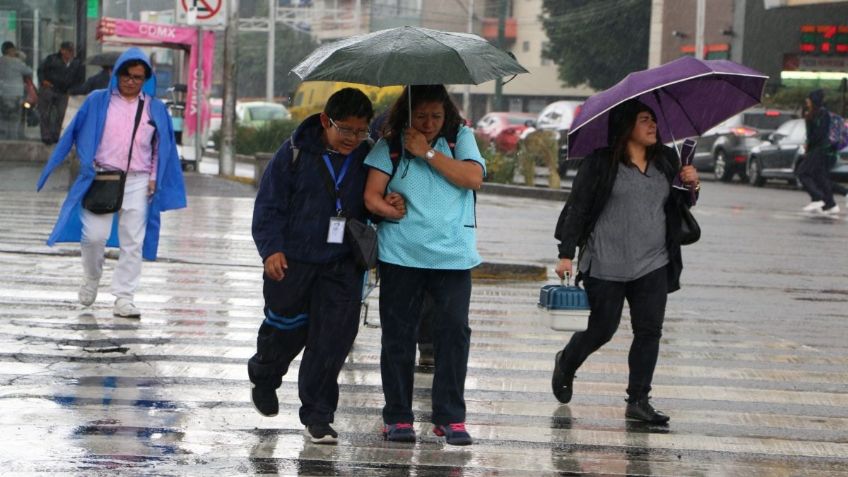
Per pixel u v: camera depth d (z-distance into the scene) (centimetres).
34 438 1600
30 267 3017
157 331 2316
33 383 1891
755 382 2089
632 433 1731
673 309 2878
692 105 1823
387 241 1587
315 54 1552
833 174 7362
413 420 1667
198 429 1670
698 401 1941
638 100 1738
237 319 2472
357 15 19338
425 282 1616
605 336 1778
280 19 17512
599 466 1564
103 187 2375
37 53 6181
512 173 7312
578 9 15700
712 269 3638
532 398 1923
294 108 10294
